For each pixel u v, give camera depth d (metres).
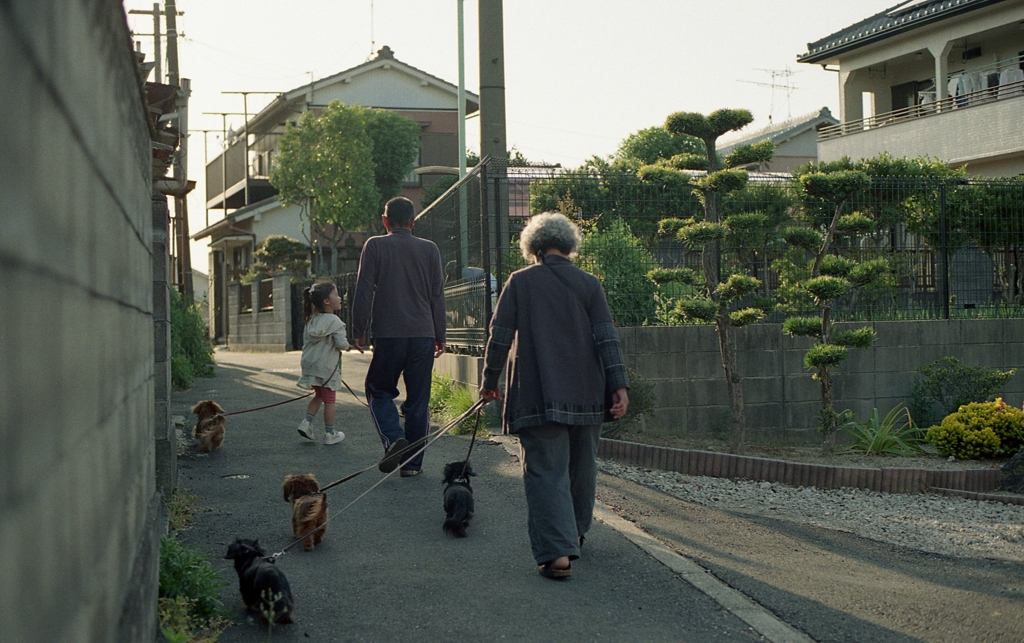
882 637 3.84
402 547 4.84
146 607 2.73
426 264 6.75
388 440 6.59
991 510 7.20
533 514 4.30
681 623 3.80
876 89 25.42
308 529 4.76
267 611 3.56
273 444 8.09
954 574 5.11
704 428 9.63
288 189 30.66
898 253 10.66
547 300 4.39
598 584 4.26
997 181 11.03
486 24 10.56
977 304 11.02
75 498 1.58
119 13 2.36
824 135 24.67
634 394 8.74
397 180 32.69
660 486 7.29
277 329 25.70
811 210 10.14
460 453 7.58
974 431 9.07
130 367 2.72
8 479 1.09
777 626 3.82
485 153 10.56
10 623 1.10
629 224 9.74
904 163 16.12
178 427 9.09
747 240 9.91
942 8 21.56
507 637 3.58
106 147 2.14
